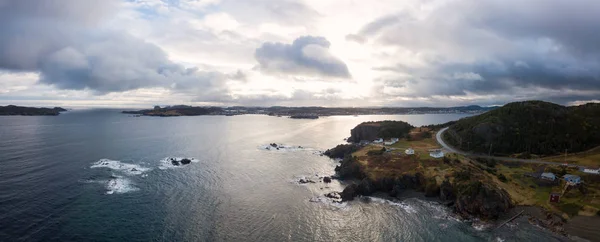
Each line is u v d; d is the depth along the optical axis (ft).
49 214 263.49
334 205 306.14
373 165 404.77
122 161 467.93
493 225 263.49
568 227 255.70
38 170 394.52
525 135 469.57
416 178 357.82
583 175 342.44
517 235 245.45
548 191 322.96
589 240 236.02
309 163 495.00
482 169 378.94
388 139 602.03
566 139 450.30
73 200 296.51
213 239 232.53
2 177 358.84
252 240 233.14
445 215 285.64
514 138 469.98
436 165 381.19
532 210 289.33
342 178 400.67
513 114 514.68
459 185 317.22
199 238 233.35
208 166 456.04
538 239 239.09
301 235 243.60
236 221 263.90
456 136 534.78
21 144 589.73
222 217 270.67
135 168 424.87
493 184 322.75
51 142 625.41
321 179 396.57
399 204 311.68
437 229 257.14
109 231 238.48
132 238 229.66
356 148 543.80
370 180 355.15
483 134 491.31
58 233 231.71
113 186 341.00
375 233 249.55
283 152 595.06
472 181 318.24
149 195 319.27
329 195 330.34
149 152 553.23
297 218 273.75
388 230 254.88
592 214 270.87
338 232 250.37
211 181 376.27
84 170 403.95
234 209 289.12
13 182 341.41
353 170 406.82
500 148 460.55
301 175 416.05
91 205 286.46
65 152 520.01
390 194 336.08
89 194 314.35
